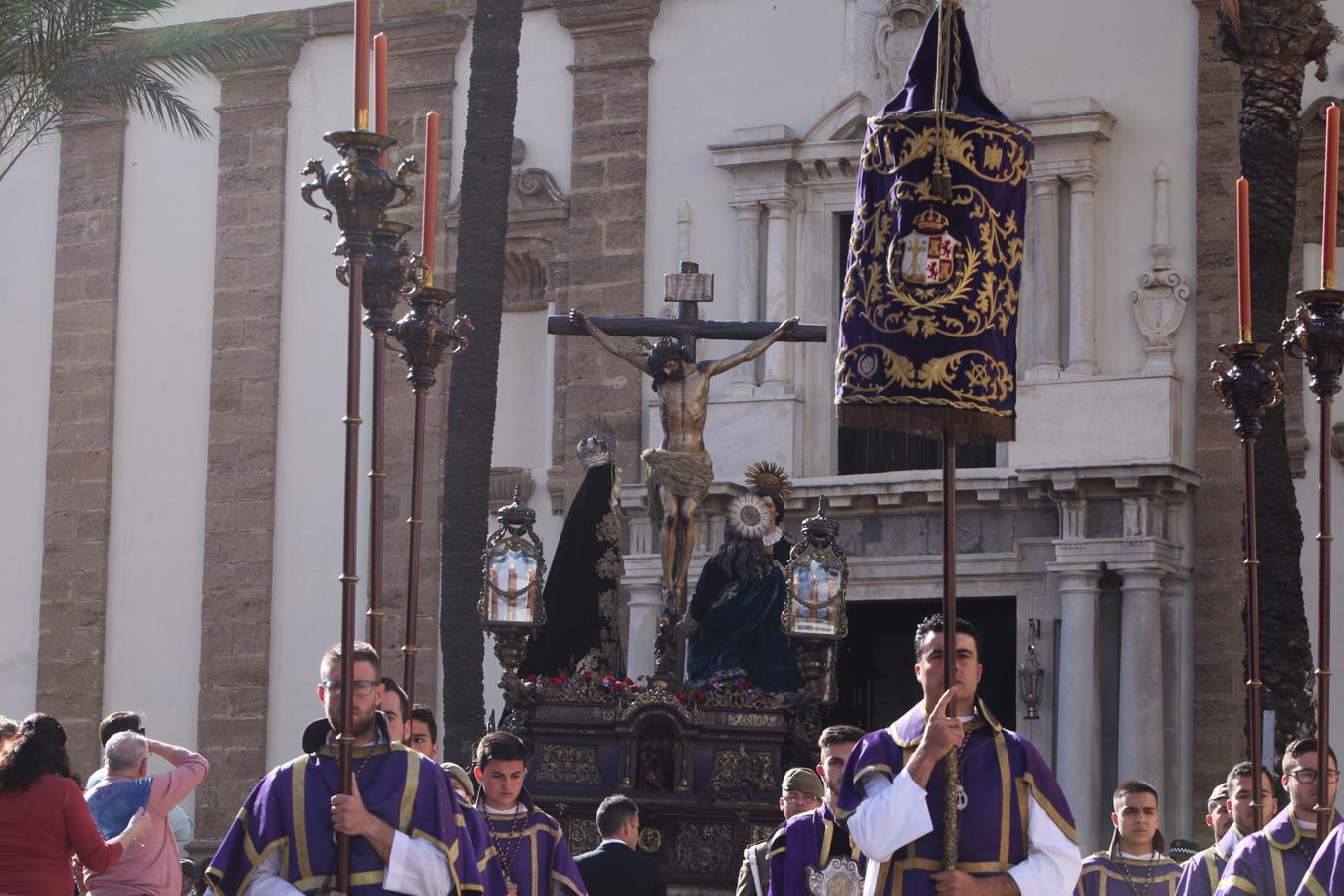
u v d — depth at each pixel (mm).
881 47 35656
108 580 40781
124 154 41562
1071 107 33750
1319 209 32875
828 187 35906
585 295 37406
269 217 40094
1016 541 33531
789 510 34938
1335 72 32812
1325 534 12688
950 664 9305
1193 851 20000
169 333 40844
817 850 12047
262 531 39312
